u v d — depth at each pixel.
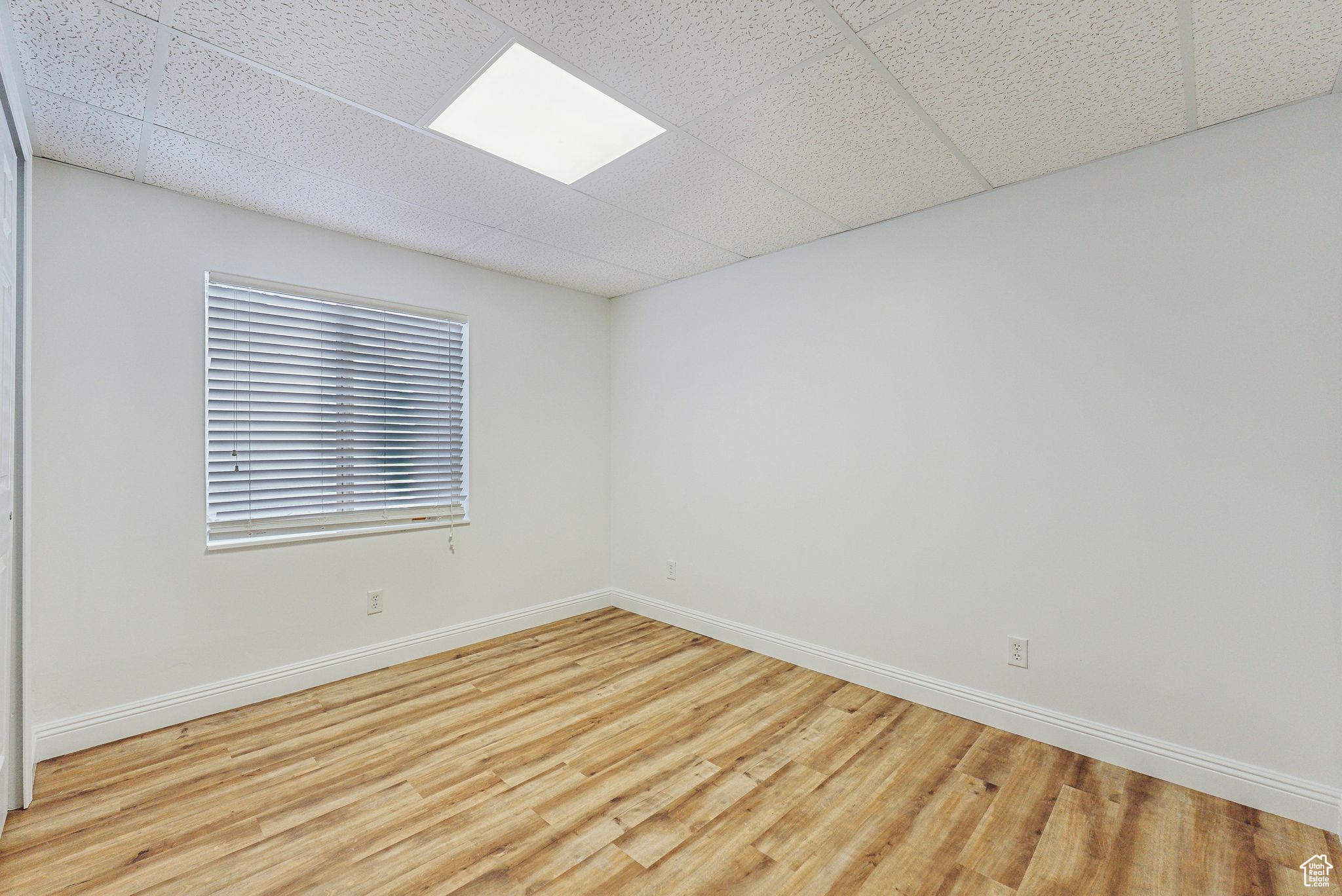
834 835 1.74
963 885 1.55
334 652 2.83
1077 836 1.73
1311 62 1.57
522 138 2.01
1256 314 1.85
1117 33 1.46
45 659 2.11
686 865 1.62
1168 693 2.00
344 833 1.74
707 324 3.50
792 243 3.01
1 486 1.57
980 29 1.44
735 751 2.21
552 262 3.32
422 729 2.37
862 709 2.55
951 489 2.51
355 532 2.89
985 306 2.40
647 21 1.43
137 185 2.30
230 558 2.52
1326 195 1.74
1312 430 1.77
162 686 2.35
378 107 1.81
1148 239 2.04
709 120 1.87
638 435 3.93
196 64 1.58
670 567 3.72
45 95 1.72
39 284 2.09
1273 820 1.78
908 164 2.16
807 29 1.45
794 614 3.08
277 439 2.69
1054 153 2.08
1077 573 2.19
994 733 2.33
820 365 2.96
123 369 2.27
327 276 2.80
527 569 3.63
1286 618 1.81
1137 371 2.06
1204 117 1.85
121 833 1.72
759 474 3.23
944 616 2.53
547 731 2.36
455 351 3.33
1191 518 1.96
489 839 1.72
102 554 2.22
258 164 2.16
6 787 1.70
